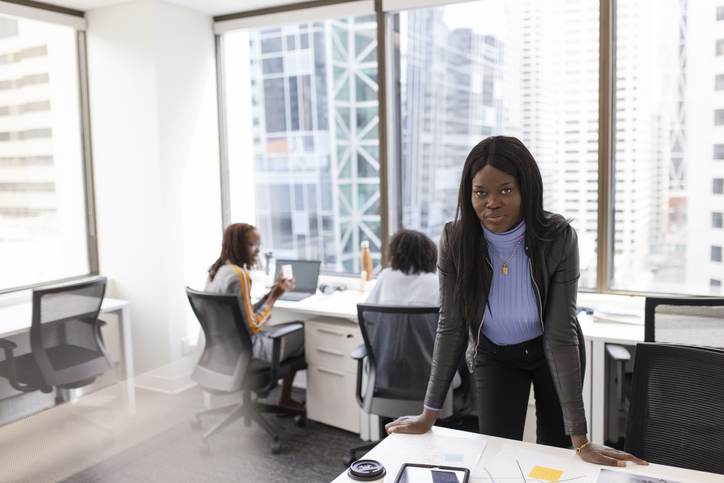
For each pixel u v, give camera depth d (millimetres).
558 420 1790
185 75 4102
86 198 4238
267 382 3045
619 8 3176
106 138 4133
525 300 1593
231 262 3137
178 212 4090
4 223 3787
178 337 4113
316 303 3568
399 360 2561
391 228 3957
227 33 4371
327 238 4820
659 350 1574
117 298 4227
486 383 1785
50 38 3986
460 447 1444
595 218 3338
